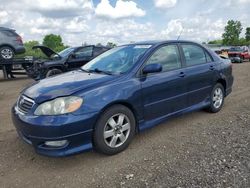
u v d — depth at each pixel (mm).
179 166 3631
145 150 4207
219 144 4250
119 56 4961
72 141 3646
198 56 5637
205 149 4102
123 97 4059
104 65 4898
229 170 3447
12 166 3859
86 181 3426
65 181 3455
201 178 3303
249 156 3781
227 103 6852
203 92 5574
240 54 25797
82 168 3748
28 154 4211
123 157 4016
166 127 5180
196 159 3797
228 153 3914
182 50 5289
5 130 5309
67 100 3662
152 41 5148
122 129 4141
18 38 13586
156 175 3443
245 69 16797
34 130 3613
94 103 3781
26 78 14758
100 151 3980
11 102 7984
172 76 4824
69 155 3672
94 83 4016
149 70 4344
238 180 3215
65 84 4031
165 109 4770
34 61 12984
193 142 4410
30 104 3844
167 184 3225
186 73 5117
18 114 3947
